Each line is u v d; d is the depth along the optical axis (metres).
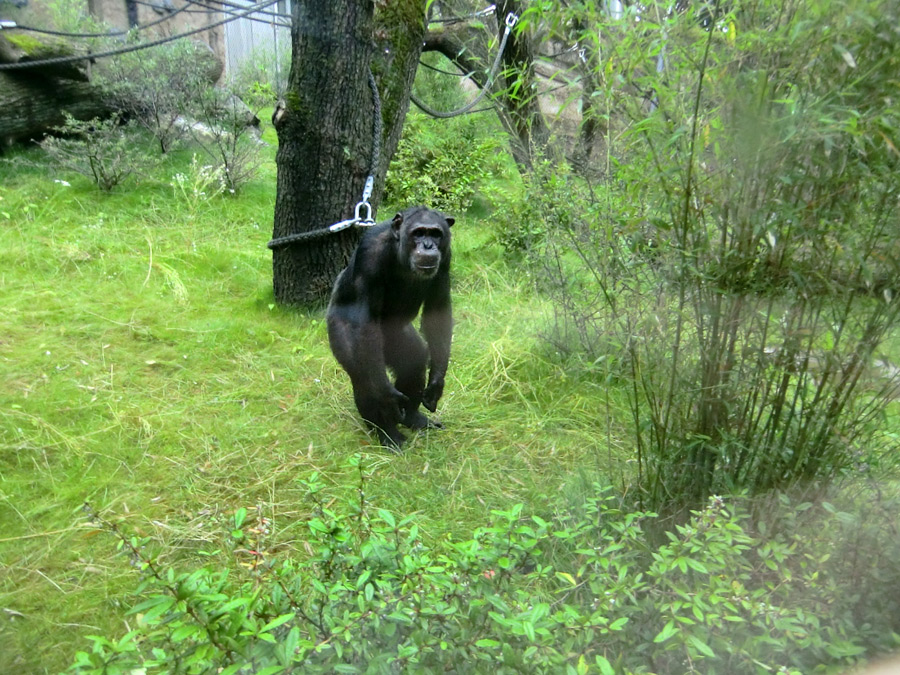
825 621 3.03
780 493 3.49
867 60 2.66
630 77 3.03
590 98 3.31
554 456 5.19
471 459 5.21
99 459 4.90
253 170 11.67
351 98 7.21
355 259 5.46
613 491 4.16
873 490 3.59
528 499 4.63
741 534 2.90
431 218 5.28
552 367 6.38
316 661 2.33
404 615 2.40
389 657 2.27
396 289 5.56
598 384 5.68
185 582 2.28
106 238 9.02
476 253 9.84
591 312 5.64
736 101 2.94
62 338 6.62
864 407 3.46
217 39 18.69
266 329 7.24
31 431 5.10
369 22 7.07
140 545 2.79
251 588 2.89
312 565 3.00
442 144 12.34
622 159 3.48
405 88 7.84
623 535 3.17
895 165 2.81
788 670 2.56
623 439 5.23
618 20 2.99
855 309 3.13
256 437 5.36
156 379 6.15
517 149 6.06
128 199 10.34
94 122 10.58
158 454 5.04
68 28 12.05
